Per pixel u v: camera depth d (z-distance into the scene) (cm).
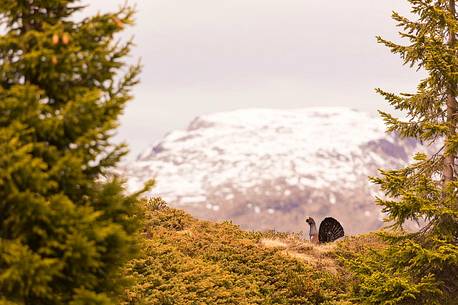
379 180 3759
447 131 3709
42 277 1825
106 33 2042
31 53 1909
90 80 2055
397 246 3734
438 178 3741
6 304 1834
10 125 1888
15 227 1897
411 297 3666
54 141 2000
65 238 1917
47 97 2027
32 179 1869
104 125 1947
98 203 2073
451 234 3619
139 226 2212
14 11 2031
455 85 3731
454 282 3678
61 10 2097
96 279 2039
